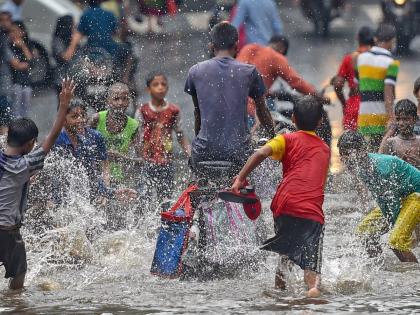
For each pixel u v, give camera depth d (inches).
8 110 1509.6
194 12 3002.0
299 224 816.3
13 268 844.0
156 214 1100.5
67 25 1738.4
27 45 1823.3
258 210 898.7
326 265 908.0
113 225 1032.2
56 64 1749.5
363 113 1350.9
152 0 2797.7
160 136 1181.1
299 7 3417.8
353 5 3499.0
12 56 1620.3
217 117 912.9
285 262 832.3
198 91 919.7
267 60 1333.7
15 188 836.0
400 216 930.7
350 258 930.7
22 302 801.6
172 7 2839.6
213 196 908.6
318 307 765.3
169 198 1170.0
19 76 1621.6
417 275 887.1
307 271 812.6
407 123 999.0
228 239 900.6
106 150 1039.6
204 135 914.7
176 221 898.1
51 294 829.8
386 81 1334.9
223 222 903.1
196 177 923.4
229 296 813.2
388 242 936.9
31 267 924.0
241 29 1617.9
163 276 888.3
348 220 1151.0
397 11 2736.2
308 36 3083.2
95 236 995.3
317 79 2304.4
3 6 1836.9
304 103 832.9
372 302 781.9
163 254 893.8
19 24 1812.3
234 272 898.7
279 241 821.2
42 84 1879.9
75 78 1461.6
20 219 844.0
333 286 837.2
